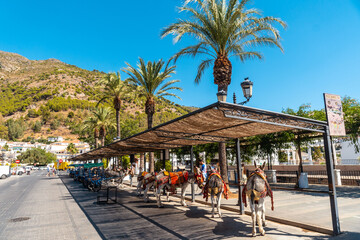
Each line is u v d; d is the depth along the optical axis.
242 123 7.98
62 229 8.07
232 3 13.93
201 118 7.42
